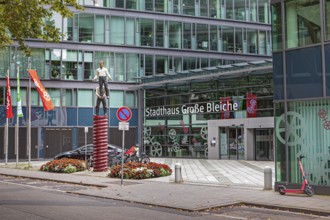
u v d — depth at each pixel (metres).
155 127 43.75
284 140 15.59
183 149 41.03
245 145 36.03
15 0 14.89
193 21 46.75
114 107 44.25
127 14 45.19
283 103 15.70
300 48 15.19
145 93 45.00
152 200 13.77
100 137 25.53
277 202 12.88
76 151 32.62
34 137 42.00
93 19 44.12
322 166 14.65
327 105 14.65
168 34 46.12
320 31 14.76
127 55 44.91
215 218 10.85
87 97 43.69
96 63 44.06
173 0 46.66
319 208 11.73
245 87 36.66
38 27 16.34
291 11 15.59
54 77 42.78
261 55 48.34
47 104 30.62
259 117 35.19
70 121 43.00
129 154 28.16
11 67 41.69
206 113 39.38
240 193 15.02
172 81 40.91
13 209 11.96
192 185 17.73
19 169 28.88
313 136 14.91
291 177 15.34
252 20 48.44
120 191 16.20
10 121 41.56
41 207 12.38
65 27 43.28
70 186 18.72
